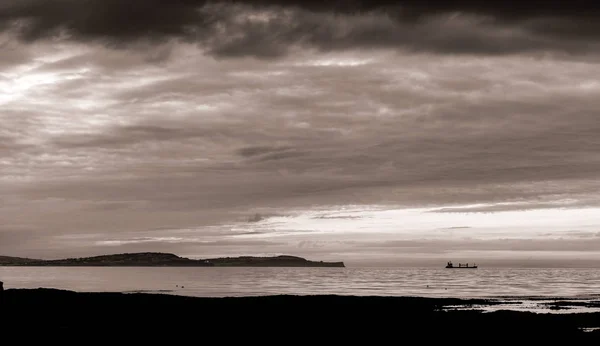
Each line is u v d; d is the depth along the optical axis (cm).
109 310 6538
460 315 6581
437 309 7456
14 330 4978
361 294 12400
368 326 5572
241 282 19975
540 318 6234
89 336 4719
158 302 7438
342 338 4834
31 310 6347
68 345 4300
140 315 6159
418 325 5659
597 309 8275
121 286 16025
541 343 4634
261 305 7400
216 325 5516
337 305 7619
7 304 6738
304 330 5278
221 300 7962
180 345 4416
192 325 5488
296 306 7388
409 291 13812
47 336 4684
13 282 19250
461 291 13900
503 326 5597
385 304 7944
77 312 6297
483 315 6588
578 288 15562
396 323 5816
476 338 4884
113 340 4559
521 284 18688
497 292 13400
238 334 4984
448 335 5016
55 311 6334
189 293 12388
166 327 5319
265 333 5062
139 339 4631
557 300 10094
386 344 4584
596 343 4647
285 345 4488
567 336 4981
